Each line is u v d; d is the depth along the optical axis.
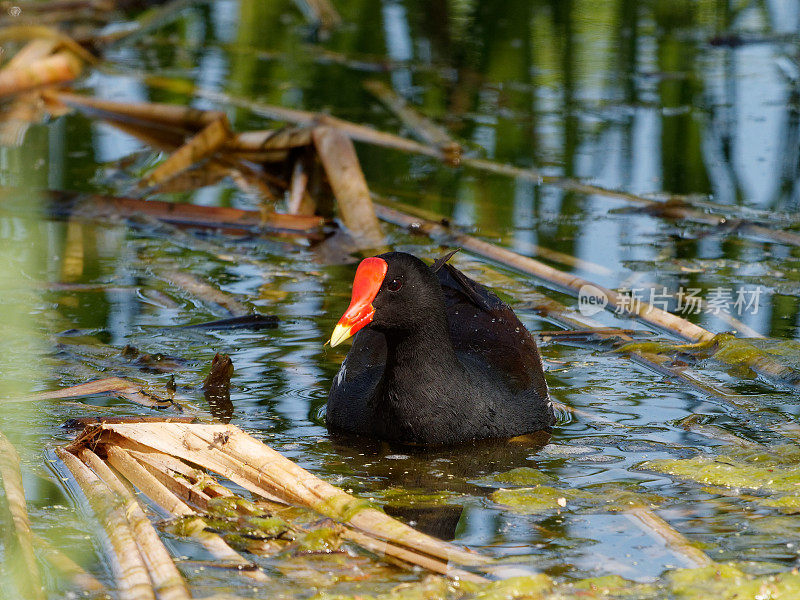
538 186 14.90
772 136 16.41
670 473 7.48
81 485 6.86
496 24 22.39
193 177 15.24
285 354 9.84
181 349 9.89
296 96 18.50
